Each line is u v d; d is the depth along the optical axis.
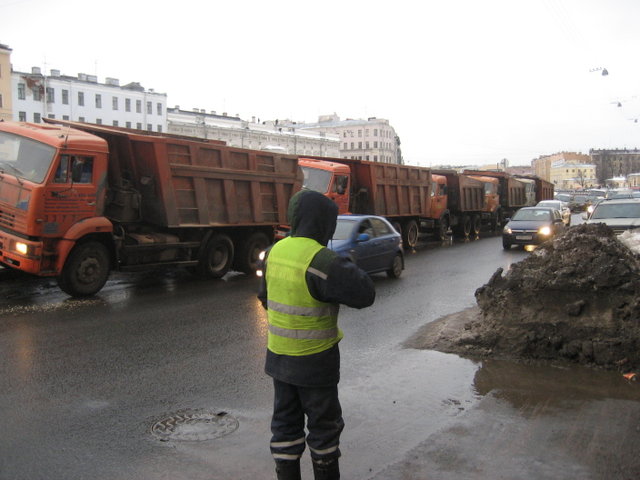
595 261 6.43
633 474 3.63
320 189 16.20
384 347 6.95
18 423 4.46
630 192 44.34
